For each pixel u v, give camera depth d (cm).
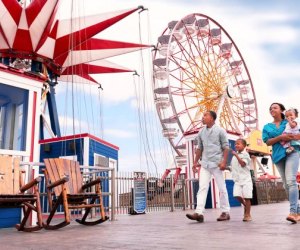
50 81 2130
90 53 2189
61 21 2019
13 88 677
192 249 291
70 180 644
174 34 2673
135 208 1104
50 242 381
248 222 575
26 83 691
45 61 1980
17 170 584
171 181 1298
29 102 688
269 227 468
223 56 2994
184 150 2659
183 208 1313
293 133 526
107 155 1555
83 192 657
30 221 638
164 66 2667
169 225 568
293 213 526
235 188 635
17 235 471
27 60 1920
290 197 532
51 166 630
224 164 637
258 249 281
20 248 336
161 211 1235
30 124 682
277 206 1276
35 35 1825
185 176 1750
